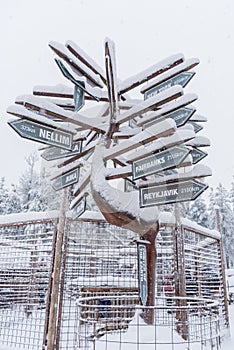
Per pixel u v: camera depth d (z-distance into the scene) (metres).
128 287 4.59
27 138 3.39
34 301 4.39
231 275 15.18
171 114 3.62
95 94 3.63
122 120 3.62
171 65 3.79
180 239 4.72
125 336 3.43
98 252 4.59
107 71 3.46
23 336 4.31
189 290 5.04
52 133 3.59
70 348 3.92
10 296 4.51
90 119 3.75
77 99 3.38
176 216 4.83
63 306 4.14
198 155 4.14
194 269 5.23
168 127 3.28
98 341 3.52
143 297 3.58
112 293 4.65
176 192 3.37
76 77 3.39
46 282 4.48
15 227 4.92
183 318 4.12
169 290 4.59
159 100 3.45
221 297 5.68
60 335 3.95
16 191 23.00
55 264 4.17
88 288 4.55
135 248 4.66
